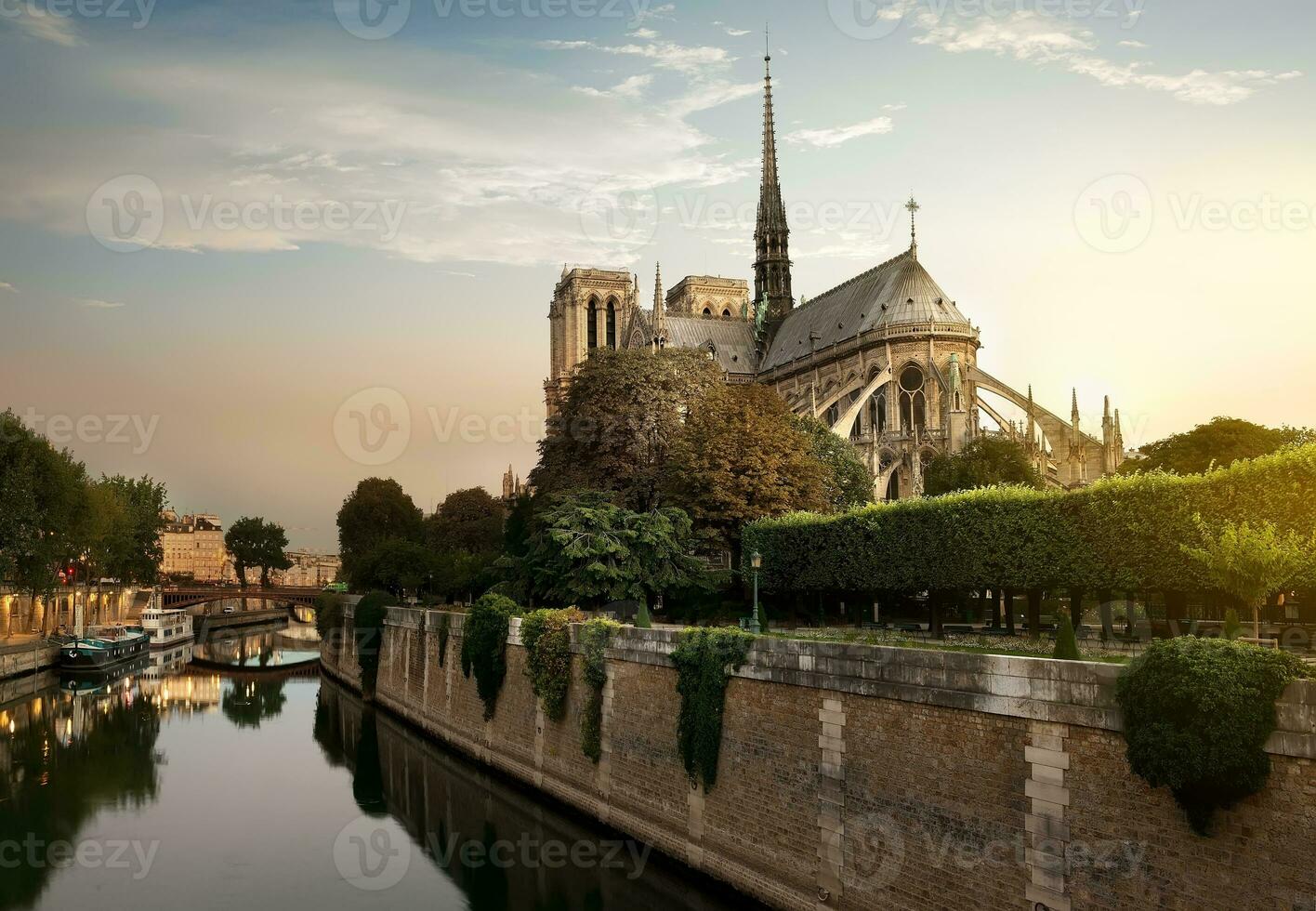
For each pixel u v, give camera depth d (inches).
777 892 1299.2
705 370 3597.4
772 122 7273.6
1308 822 782.5
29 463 3875.5
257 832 1882.4
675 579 2623.0
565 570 2598.4
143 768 2434.8
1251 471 1658.5
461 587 4690.0
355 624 3868.1
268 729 2999.5
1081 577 1852.9
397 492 6742.1
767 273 7288.4
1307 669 818.2
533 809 1974.7
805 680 1267.2
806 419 4136.3
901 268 5861.2
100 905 1504.7
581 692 1873.8
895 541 2220.7
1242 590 1473.9
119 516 5703.7
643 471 3184.1
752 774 1363.2
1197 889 844.0
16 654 4025.6
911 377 5610.2
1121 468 3649.1
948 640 2076.8
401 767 2422.5
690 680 1491.1
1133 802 891.4
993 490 2097.7
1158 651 864.9
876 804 1152.8
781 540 2588.6
